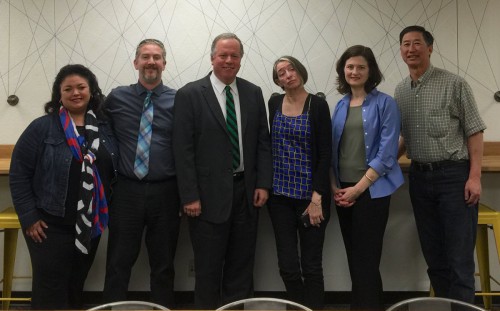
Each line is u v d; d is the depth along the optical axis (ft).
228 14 8.35
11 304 8.63
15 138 8.49
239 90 6.88
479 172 6.58
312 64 8.43
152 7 8.32
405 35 6.82
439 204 6.84
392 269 8.70
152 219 7.11
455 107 6.64
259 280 8.68
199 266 6.81
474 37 8.32
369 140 6.63
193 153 6.72
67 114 6.22
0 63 8.36
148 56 6.85
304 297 7.09
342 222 7.34
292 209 7.07
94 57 8.37
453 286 6.71
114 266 7.02
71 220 6.12
